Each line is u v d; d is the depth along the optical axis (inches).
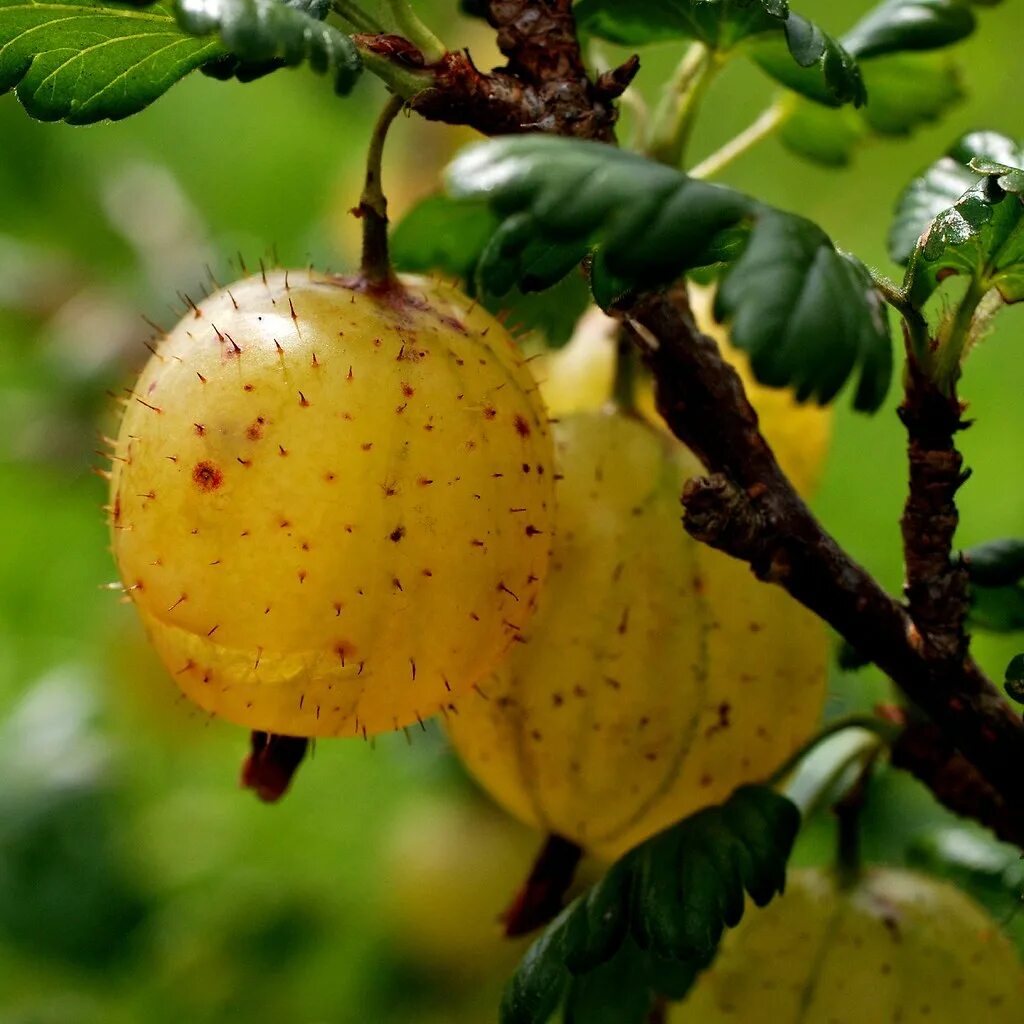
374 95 14.2
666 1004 8.4
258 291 7.8
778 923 8.4
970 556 8.4
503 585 7.7
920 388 7.7
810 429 9.0
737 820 8.1
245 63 8.1
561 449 8.3
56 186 15.6
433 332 7.8
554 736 8.2
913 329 7.6
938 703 7.8
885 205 15.1
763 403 8.9
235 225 16.4
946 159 8.4
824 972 8.3
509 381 7.8
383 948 11.8
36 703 13.7
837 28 16.0
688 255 7.2
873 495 13.3
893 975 8.3
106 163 15.7
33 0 7.8
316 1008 12.0
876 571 13.0
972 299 7.7
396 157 12.9
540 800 8.3
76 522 15.1
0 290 14.3
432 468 7.6
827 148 9.2
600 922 8.0
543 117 7.8
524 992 8.1
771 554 7.8
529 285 7.9
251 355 7.7
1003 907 9.1
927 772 8.4
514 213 7.2
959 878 9.1
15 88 8.0
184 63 8.0
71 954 12.2
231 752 13.2
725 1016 8.3
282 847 12.5
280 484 7.6
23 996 12.2
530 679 8.2
